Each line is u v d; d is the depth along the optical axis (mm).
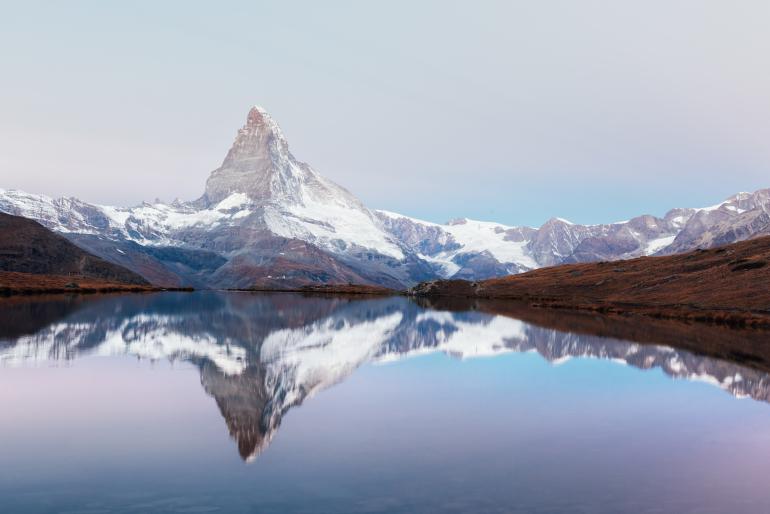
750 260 164750
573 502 22375
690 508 21906
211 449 28547
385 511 21391
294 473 25281
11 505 21750
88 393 41000
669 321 112688
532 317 126188
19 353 58031
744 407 39125
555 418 35562
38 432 31203
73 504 21875
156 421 33719
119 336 74188
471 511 21406
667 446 29797
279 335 82625
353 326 101000
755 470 26156
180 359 57250
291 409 37344
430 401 40250
